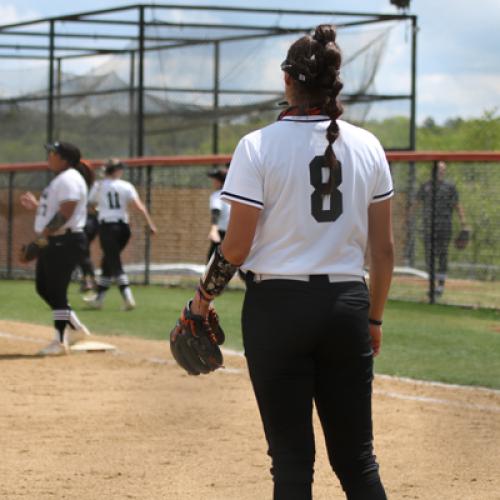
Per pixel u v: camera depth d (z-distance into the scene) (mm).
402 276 54094
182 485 19484
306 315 12703
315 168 12922
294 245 12891
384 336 40281
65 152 34438
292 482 12750
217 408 26500
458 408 26594
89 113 72188
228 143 74875
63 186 34062
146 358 34656
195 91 70250
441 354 35906
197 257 62188
